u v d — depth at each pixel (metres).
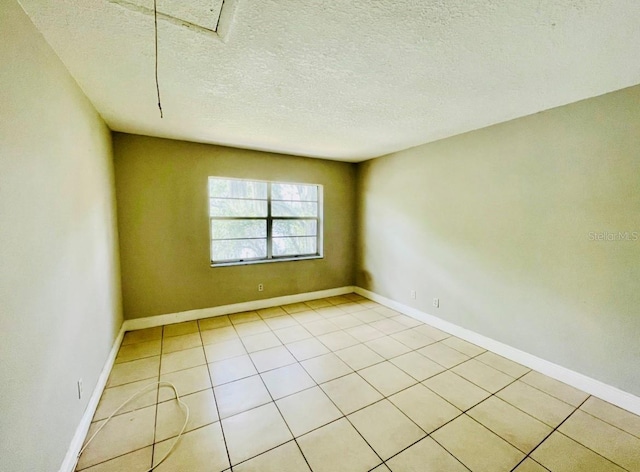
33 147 1.16
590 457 1.48
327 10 1.13
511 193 2.46
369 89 1.89
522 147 2.37
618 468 1.42
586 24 1.22
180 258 3.26
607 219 1.93
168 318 3.24
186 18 1.19
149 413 1.81
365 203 4.32
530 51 1.44
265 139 3.12
